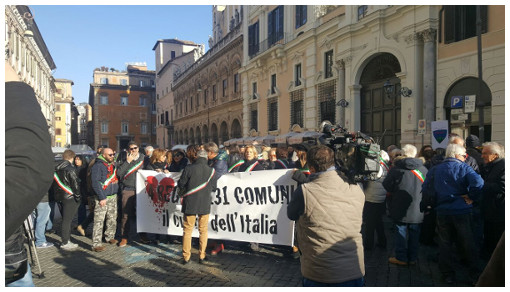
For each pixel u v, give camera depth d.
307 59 19.78
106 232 6.42
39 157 1.12
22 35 24.41
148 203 6.47
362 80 16.72
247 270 5.01
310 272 2.64
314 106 19.31
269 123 23.88
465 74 11.91
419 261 5.28
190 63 46.94
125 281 4.62
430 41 13.12
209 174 5.27
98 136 64.06
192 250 6.02
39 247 6.15
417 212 4.95
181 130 46.50
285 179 5.48
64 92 77.06
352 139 3.49
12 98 1.21
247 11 26.58
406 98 13.86
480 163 5.96
